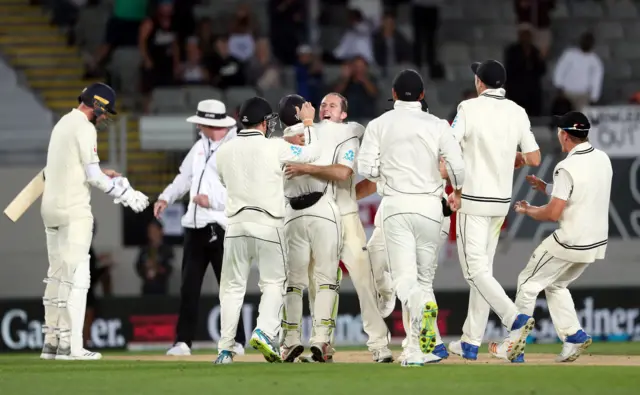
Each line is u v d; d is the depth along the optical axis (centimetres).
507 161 3550
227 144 3456
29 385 2900
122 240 6172
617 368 3175
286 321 3609
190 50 7088
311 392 2667
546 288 3766
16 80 7181
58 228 3900
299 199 3541
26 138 6284
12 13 7644
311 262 3706
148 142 6212
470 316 3628
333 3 7769
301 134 3500
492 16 8100
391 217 3297
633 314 5750
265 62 7250
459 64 7825
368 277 3619
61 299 3888
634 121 6022
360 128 3597
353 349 5041
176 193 4325
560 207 3644
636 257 6047
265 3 7906
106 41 7306
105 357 4153
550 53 7938
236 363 3512
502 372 3050
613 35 7975
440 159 3450
